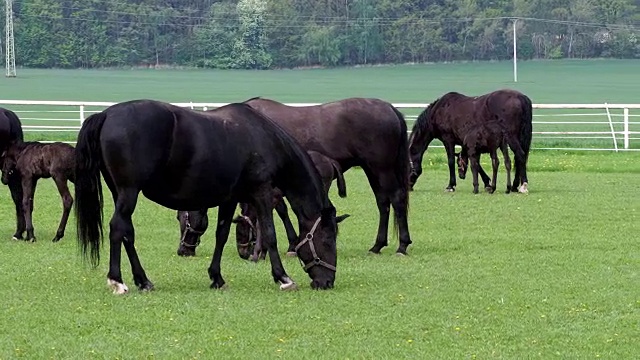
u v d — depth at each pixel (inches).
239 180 486.9
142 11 5418.3
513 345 393.4
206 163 474.9
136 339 397.7
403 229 611.5
